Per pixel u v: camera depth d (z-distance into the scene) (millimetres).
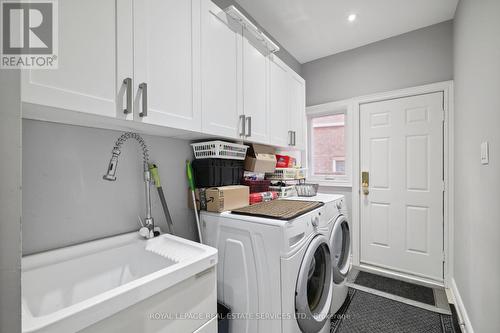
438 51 2213
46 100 646
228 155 1489
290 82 2041
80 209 1005
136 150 1220
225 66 1312
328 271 1479
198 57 1140
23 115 790
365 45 2600
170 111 999
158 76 951
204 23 1181
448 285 2135
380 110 2529
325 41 2521
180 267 791
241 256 1222
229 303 1263
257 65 1595
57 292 854
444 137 2193
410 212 2373
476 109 1417
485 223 1255
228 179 1571
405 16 2107
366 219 2621
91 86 746
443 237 2205
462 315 1652
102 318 587
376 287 2152
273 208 1411
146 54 907
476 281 1396
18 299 388
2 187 380
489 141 1203
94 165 1052
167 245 1100
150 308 711
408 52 2359
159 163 1338
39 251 887
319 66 2912
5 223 380
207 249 968
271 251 1127
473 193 1480
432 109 2256
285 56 2686
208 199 1387
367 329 1574
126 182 1175
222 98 1287
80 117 818
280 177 2072
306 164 3008
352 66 2682
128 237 1136
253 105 1545
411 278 2326
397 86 2416
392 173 2467
